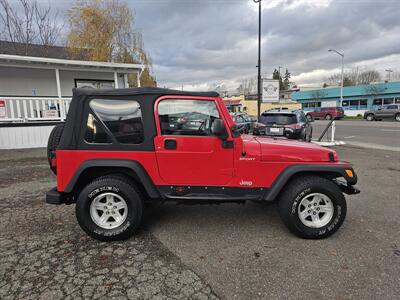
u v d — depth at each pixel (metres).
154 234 3.53
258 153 3.36
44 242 3.30
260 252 3.08
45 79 12.88
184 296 2.35
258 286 2.49
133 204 3.30
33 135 10.59
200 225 3.79
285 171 3.36
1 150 9.97
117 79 13.73
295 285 2.50
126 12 20.05
